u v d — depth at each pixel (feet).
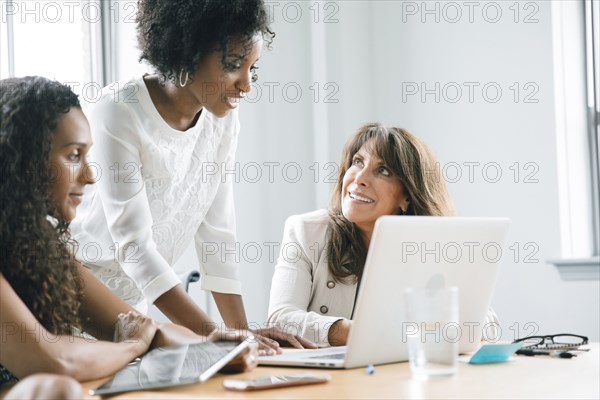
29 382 3.83
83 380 4.82
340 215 7.73
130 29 11.44
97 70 11.44
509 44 11.92
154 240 7.40
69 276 5.48
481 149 12.09
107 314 5.74
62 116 5.25
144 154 6.96
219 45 6.45
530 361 5.38
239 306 7.94
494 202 11.98
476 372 4.91
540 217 11.62
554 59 11.63
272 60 12.64
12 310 4.67
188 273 9.15
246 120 12.44
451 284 5.38
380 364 5.23
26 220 5.12
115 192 6.80
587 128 11.67
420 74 12.64
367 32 12.92
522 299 11.62
